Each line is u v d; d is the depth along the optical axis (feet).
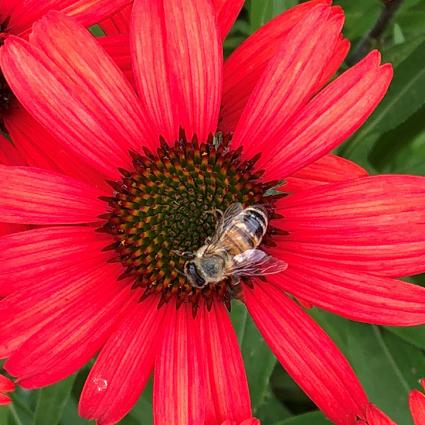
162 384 0.67
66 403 0.81
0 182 0.67
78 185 0.70
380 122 0.86
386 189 0.68
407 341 0.86
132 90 0.70
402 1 0.85
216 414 0.68
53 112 0.68
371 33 0.88
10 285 0.67
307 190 0.70
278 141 0.70
